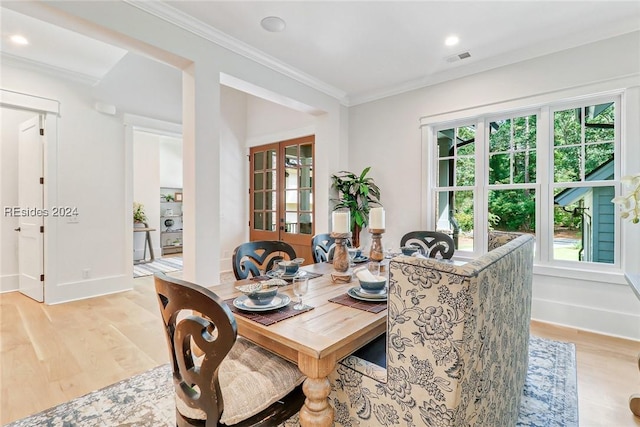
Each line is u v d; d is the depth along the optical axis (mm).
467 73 3541
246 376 1257
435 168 3953
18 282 4332
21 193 4113
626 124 2705
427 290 941
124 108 4379
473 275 887
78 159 3947
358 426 1174
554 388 2023
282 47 3133
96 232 4098
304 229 5195
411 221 4051
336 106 4410
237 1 2432
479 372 1018
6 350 2553
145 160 7418
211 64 2873
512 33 2859
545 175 3145
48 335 2842
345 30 2834
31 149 3893
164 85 4801
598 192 2926
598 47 2799
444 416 923
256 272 2123
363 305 1488
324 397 1144
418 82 3912
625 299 2744
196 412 1123
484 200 3539
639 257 2680
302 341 1114
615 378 2135
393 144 4195
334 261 1928
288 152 5414
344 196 4340
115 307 3617
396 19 2656
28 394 1979
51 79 3742
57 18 2125
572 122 3045
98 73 3836
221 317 943
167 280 1053
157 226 7590
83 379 2146
